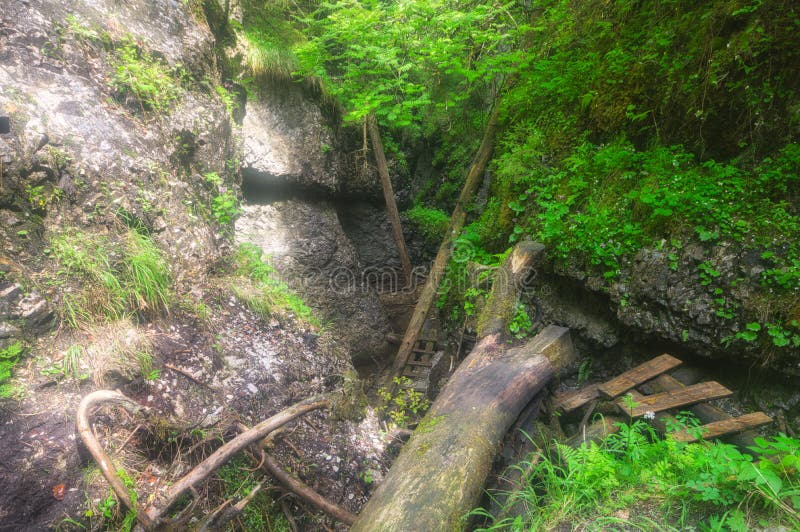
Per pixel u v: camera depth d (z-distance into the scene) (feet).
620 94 16.53
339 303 21.18
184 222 12.43
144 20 13.98
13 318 8.00
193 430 8.57
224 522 7.39
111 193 10.61
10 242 8.59
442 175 27.99
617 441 9.51
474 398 10.20
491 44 19.42
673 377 12.66
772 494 6.65
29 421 7.33
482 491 8.28
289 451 9.79
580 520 7.48
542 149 18.70
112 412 8.08
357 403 12.42
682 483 7.73
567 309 16.21
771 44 12.60
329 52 21.62
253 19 20.79
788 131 12.50
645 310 13.42
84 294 9.12
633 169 15.24
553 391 13.26
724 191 12.96
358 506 10.02
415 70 21.17
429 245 26.86
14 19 10.43
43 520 6.63
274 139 19.48
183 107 14.17
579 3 19.88
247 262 14.62
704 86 13.85
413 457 8.51
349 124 22.54
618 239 14.28
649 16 16.92
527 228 17.48
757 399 12.08
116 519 7.06
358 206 25.50
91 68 11.65
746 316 11.57
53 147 9.85
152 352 9.38
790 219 11.78
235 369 10.59
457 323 19.15
